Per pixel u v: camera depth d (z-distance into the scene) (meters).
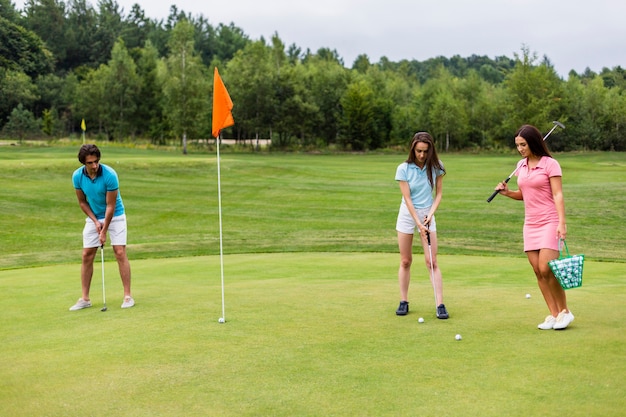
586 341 5.16
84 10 127.25
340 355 4.96
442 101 83.75
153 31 136.50
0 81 88.50
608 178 35.88
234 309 6.78
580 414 3.66
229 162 37.88
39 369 4.79
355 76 93.69
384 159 61.38
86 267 7.29
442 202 24.86
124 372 4.66
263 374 4.54
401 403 3.91
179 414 3.85
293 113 81.19
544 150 5.86
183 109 65.56
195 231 20.05
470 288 8.15
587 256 13.77
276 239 17.45
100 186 7.12
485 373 4.42
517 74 62.81
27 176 28.08
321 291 7.91
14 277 10.23
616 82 112.75
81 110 89.75
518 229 19.12
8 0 119.31
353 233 18.83
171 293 8.07
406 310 6.40
